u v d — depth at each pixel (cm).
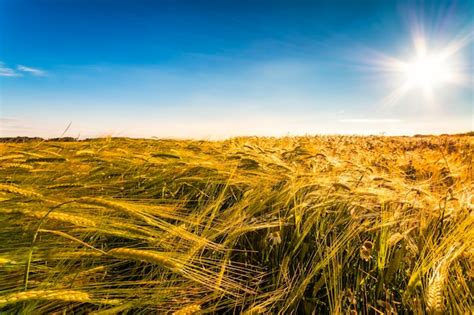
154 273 188
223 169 391
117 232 196
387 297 191
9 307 139
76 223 138
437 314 156
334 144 1248
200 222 255
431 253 205
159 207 227
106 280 188
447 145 1185
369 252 197
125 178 372
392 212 281
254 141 1218
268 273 215
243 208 295
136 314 163
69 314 152
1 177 304
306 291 213
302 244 243
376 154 833
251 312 166
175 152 466
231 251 242
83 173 352
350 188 293
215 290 176
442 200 298
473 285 184
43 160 294
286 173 374
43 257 170
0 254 165
